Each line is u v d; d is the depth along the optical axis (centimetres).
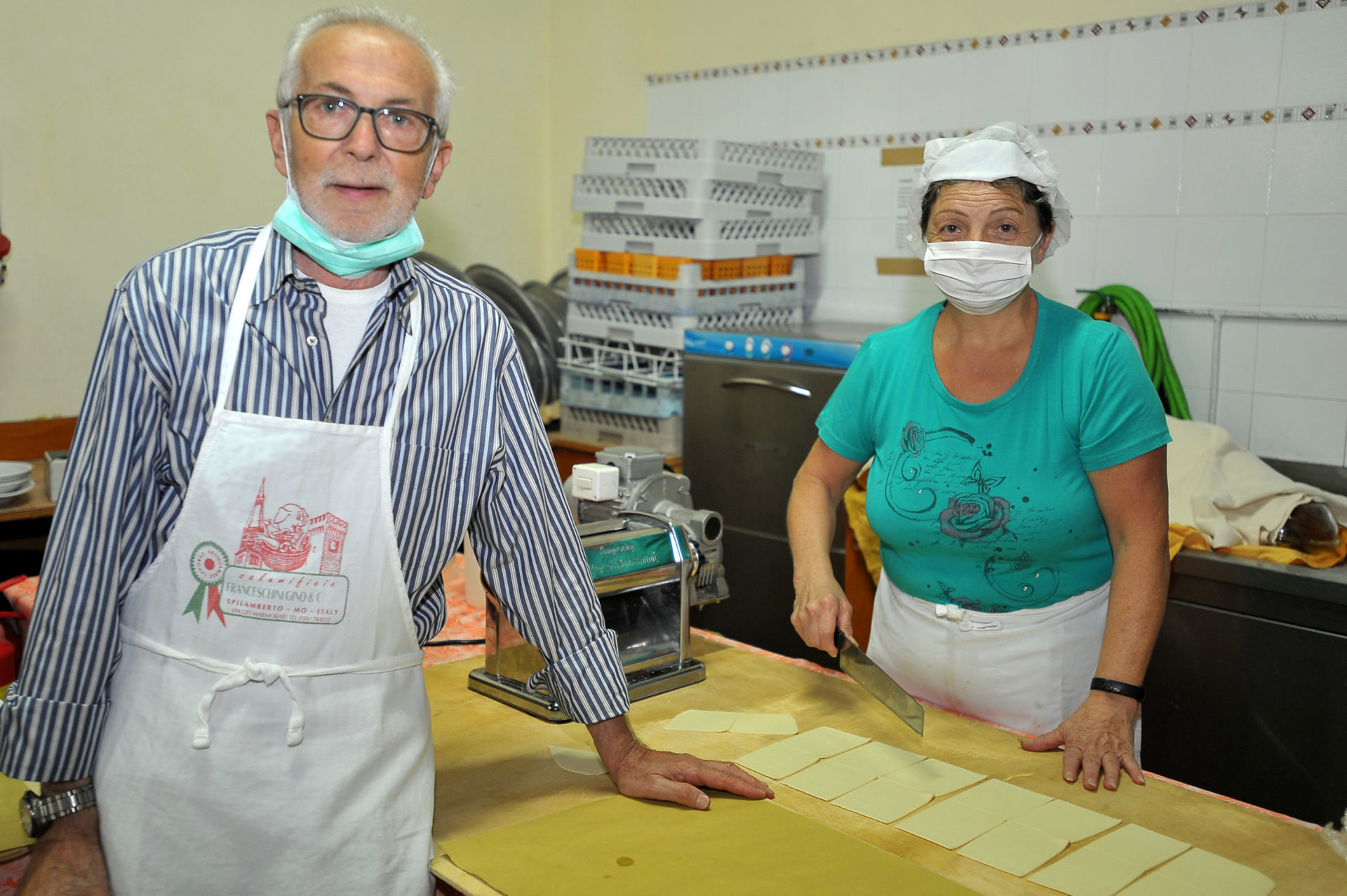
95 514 95
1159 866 107
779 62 366
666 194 320
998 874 105
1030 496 151
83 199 308
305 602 100
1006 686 159
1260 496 238
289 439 98
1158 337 283
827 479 174
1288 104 267
